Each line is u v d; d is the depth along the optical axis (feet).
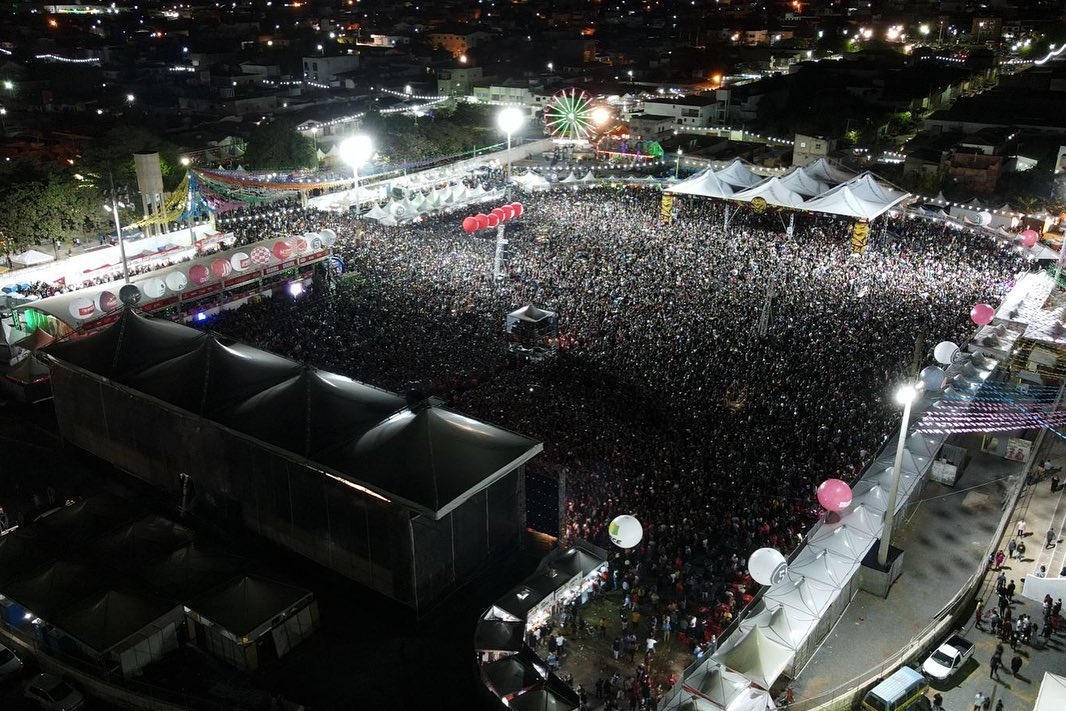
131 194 240.12
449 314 164.14
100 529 95.81
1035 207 239.91
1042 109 334.85
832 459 113.29
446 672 80.89
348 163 281.33
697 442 118.21
